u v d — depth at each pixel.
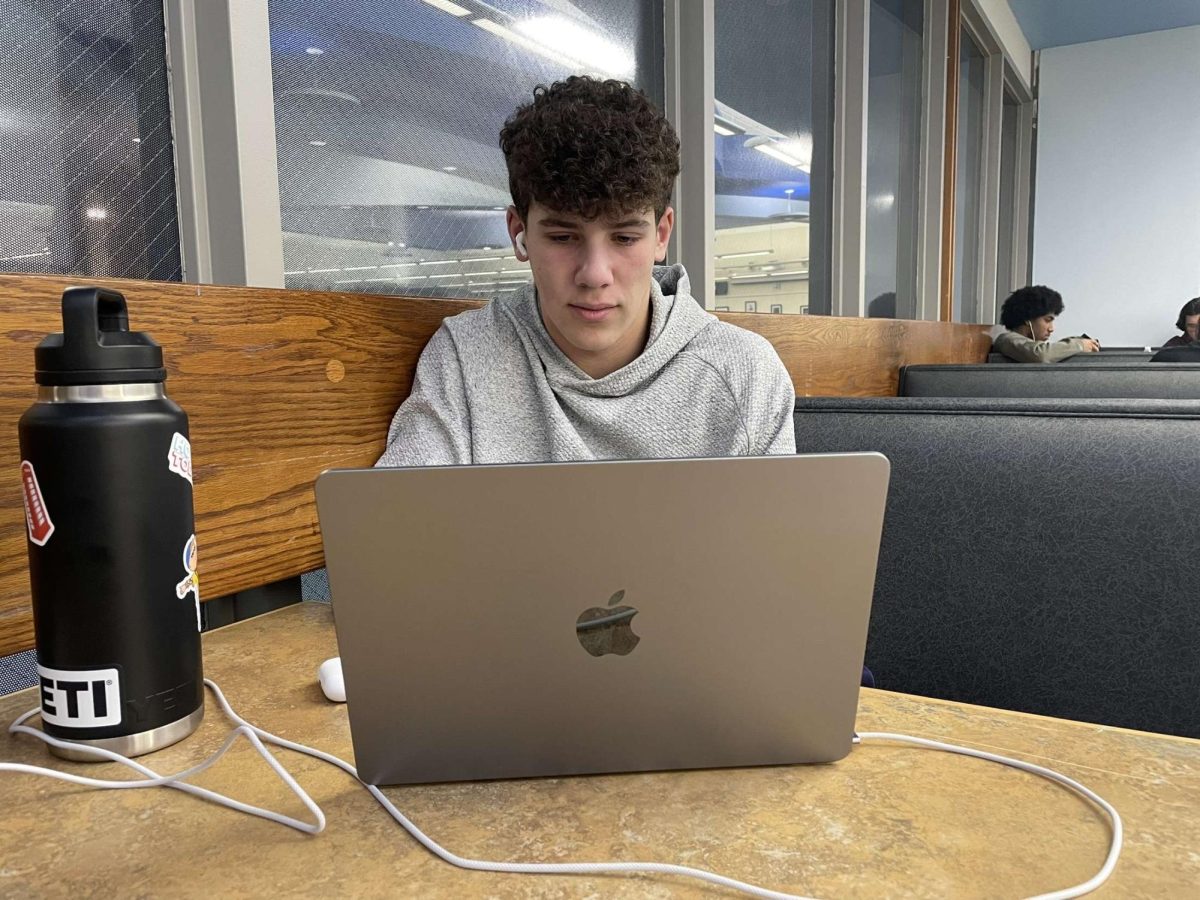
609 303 0.98
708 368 1.15
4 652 0.75
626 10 2.04
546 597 0.54
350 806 0.56
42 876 0.48
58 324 0.77
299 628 0.93
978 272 6.07
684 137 2.24
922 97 4.37
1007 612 1.06
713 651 0.56
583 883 0.47
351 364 1.08
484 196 1.63
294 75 1.23
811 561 0.55
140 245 1.08
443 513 0.52
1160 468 0.99
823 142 3.21
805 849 0.50
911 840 0.51
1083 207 7.05
